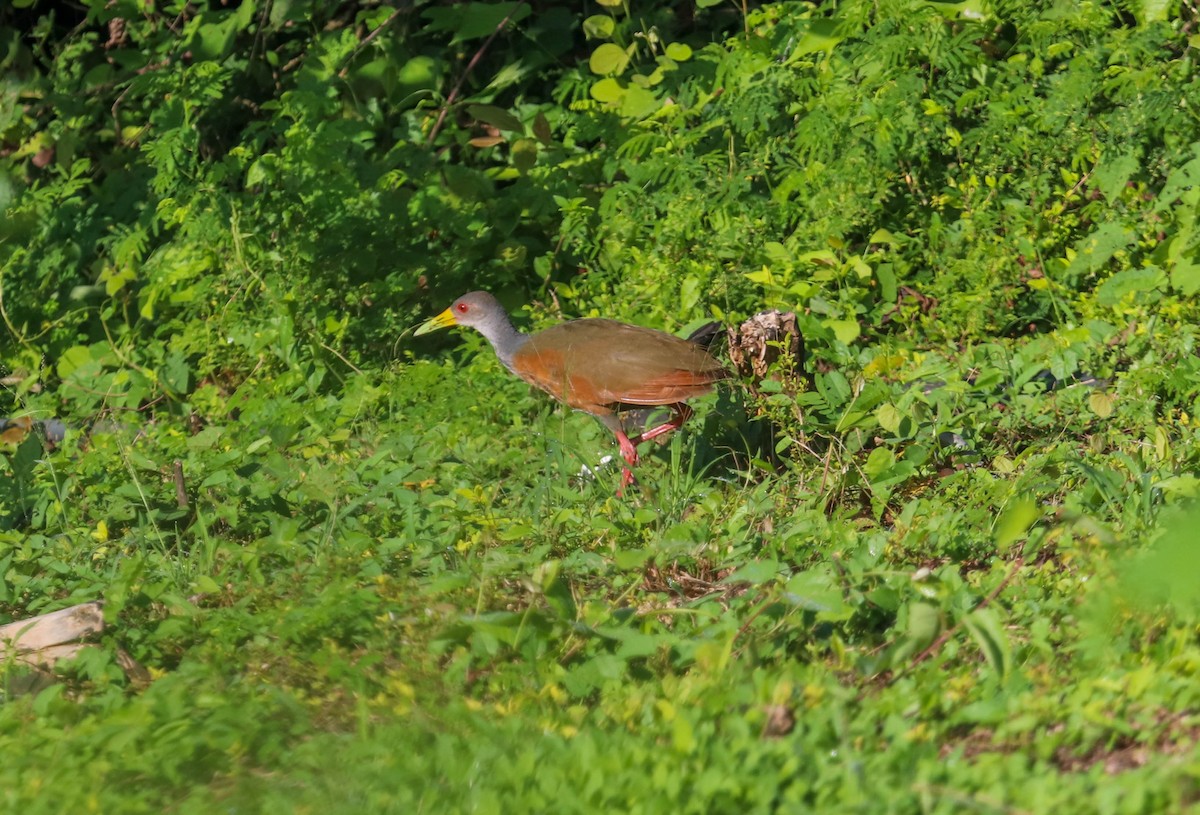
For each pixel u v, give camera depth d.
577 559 9.44
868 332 14.17
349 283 15.48
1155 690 6.61
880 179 14.46
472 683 8.00
